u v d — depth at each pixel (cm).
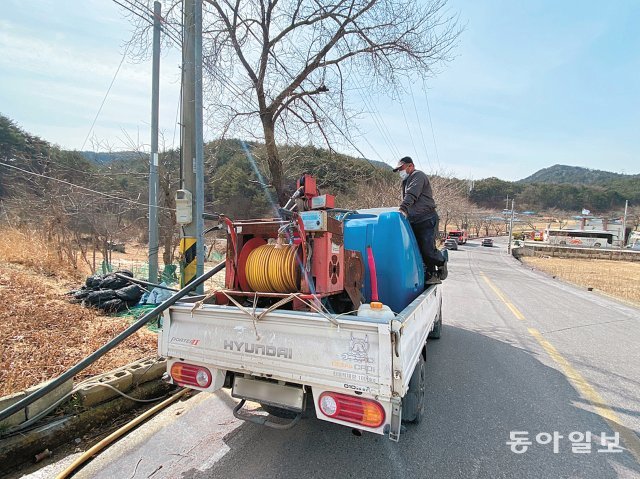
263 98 1005
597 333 770
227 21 930
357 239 452
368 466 300
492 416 395
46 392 288
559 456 324
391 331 234
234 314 286
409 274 448
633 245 6347
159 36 865
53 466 285
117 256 1633
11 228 1127
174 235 1365
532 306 1087
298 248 304
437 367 541
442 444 337
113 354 465
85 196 1175
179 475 280
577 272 2475
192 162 595
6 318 545
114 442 321
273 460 303
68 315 589
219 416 372
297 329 263
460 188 5681
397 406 234
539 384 485
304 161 1305
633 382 500
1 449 274
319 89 1049
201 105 588
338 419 251
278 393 283
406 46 1038
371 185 2878
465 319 884
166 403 390
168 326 321
